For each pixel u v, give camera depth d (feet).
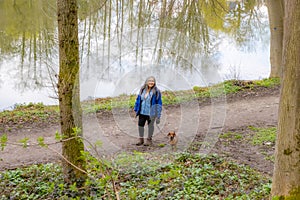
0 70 60.59
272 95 45.73
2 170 22.80
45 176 20.48
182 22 47.37
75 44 17.85
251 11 79.05
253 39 77.30
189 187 17.71
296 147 11.75
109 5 60.18
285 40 11.77
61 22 17.53
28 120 39.32
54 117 41.09
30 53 64.80
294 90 11.60
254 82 52.11
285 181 12.00
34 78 56.24
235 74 54.13
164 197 16.46
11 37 71.46
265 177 19.35
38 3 71.67
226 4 69.36
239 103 42.65
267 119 35.04
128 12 60.85
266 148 25.88
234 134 30.30
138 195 16.52
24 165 23.89
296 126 11.71
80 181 17.47
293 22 11.39
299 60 11.39
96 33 57.36
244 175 19.35
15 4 72.95
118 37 34.50
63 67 17.79
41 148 28.71
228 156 24.20
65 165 18.10
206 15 55.83
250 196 16.01
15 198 17.33
